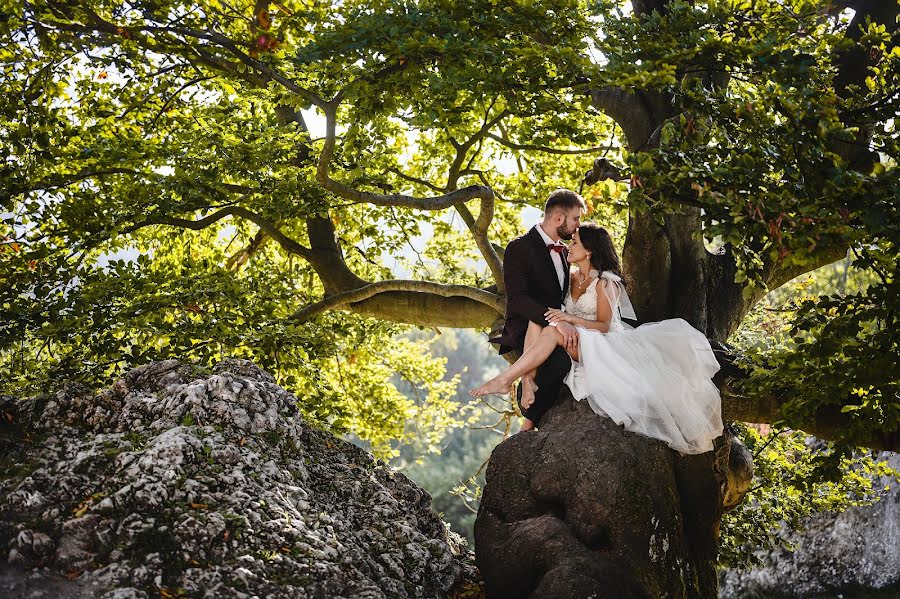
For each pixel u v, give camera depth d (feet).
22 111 28.30
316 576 12.58
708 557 17.60
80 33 28.66
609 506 15.24
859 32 25.20
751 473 23.77
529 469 16.17
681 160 16.79
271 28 29.89
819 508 33.40
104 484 13.03
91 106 32.24
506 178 40.55
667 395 17.28
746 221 15.39
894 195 15.06
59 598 11.12
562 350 18.33
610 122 35.19
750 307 27.94
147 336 24.97
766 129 16.89
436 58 21.93
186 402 14.79
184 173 27.84
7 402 15.26
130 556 11.96
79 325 24.23
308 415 27.66
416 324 33.32
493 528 15.79
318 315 33.17
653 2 25.21
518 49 20.13
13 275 26.03
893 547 38.73
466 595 15.14
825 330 18.31
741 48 19.19
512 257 19.24
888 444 21.56
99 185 29.55
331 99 26.08
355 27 21.85
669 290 25.12
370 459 17.78
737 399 22.70
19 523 12.14
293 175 30.25
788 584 41.16
